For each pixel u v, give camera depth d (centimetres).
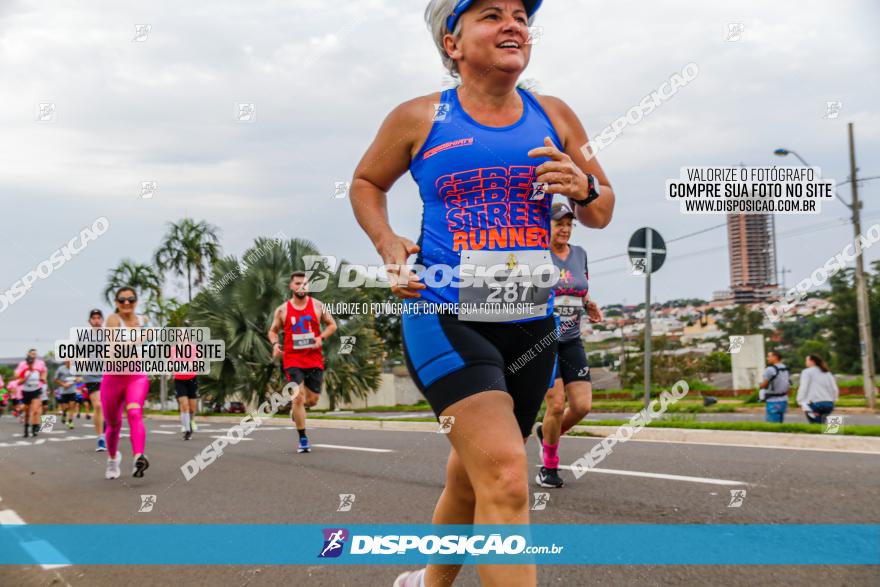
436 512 217
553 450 507
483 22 199
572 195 197
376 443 925
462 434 183
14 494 578
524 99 213
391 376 3086
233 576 317
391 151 212
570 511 416
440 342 195
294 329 833
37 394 1441
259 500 500
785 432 837
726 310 2808
